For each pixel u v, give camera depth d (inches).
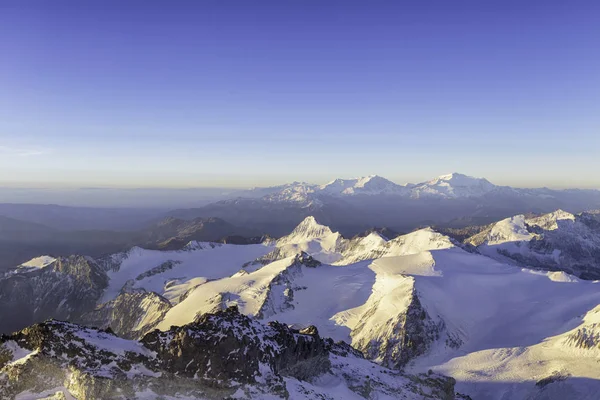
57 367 2428.6
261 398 2534.5
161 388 2433.6
